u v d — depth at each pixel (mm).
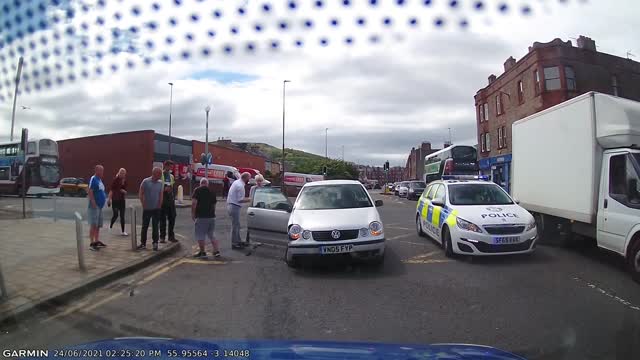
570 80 26547
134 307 5324
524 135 10664
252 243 10297
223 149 53094
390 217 17062
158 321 4781
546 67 26766
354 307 5234
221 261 8242
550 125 9148
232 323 4707
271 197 10477
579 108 7918
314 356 2227
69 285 5914
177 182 41969
